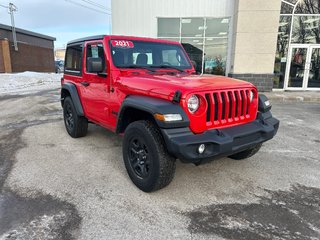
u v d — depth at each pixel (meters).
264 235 2.50
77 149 4.77
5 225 2.62
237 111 3.31
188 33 13.70
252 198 3.15
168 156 3.02
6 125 6.58
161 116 2.78
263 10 11.85
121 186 3.42
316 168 4.02
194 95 2.89
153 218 2.76
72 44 5.18
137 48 4.19
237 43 12.27
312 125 6.71
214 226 2.63
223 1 13.10
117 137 5.47
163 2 13.45
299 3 12.55
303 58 13.03
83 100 4.87
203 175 3.75
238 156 4.22
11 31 28.31
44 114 7.94
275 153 4.64
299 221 2.72
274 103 10.26
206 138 2.85
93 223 2.67
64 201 3.07
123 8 13.93
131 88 3.44
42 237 2.46
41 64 32.78
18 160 4.27
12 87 16.78
